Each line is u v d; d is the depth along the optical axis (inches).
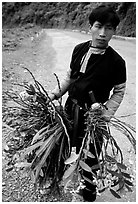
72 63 89.2
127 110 167.8
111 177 86.4
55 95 95.0
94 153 90.2
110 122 83.2
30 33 413.7
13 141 101.0
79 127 88.0
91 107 80.3
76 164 79.4
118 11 401.7
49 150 83.4
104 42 80.8
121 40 362.9
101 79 82.4
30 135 93.6
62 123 82.7
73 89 86.9
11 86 186.2
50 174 95.7
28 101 93.9
